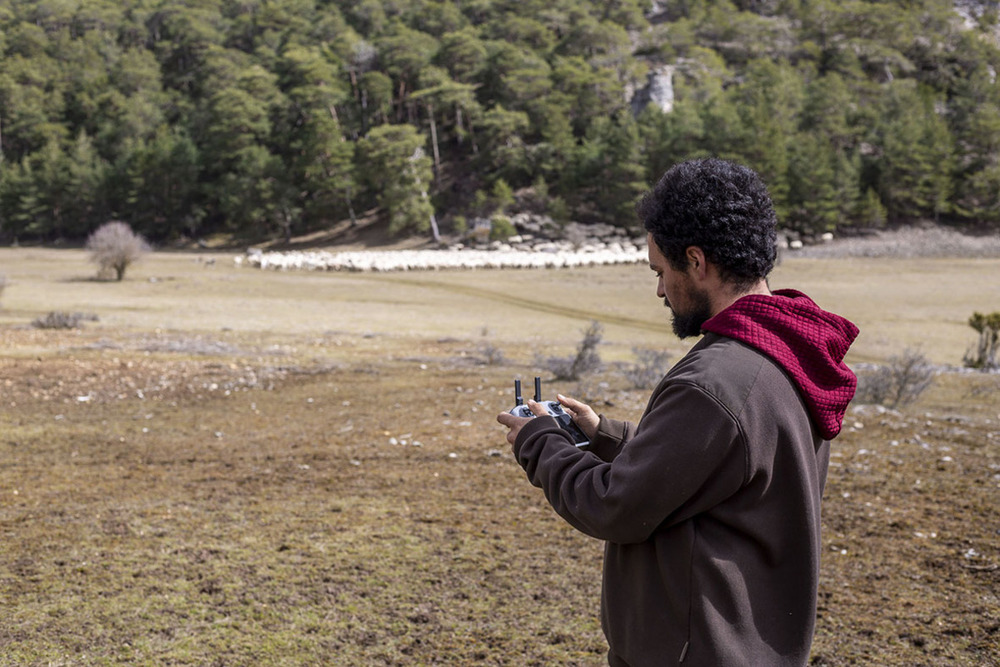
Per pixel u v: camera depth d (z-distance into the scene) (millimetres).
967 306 38469
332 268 63906
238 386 11844
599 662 3205
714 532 1526
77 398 10570
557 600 3799
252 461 6824
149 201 115938
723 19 161000
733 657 1480
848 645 3305
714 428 1458
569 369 12719
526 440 1790
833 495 5430
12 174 119188
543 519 5020
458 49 130625
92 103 147250
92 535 4715
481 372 13484
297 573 4117
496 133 111000
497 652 3295
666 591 1556
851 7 158125
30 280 48656
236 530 4824
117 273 51312
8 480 6125
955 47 155500
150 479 6184
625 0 165000
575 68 124188
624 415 8812
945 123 108312
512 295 44344
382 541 4617
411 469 6406
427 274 59250
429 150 125375
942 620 3520
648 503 1484
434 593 3877
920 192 92125
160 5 194250
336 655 3260
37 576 4043
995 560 4191
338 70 139750
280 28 179250
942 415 9250
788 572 1545
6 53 171250
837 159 92812
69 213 120125
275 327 25625
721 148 90250
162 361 14688
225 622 3541
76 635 3389
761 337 1551
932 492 5473
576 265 65750
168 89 156750
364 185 112188
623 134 95250
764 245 1638
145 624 3508
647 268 62125
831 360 1577
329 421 8883
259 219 106375
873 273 55688
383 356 16984
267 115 124562
